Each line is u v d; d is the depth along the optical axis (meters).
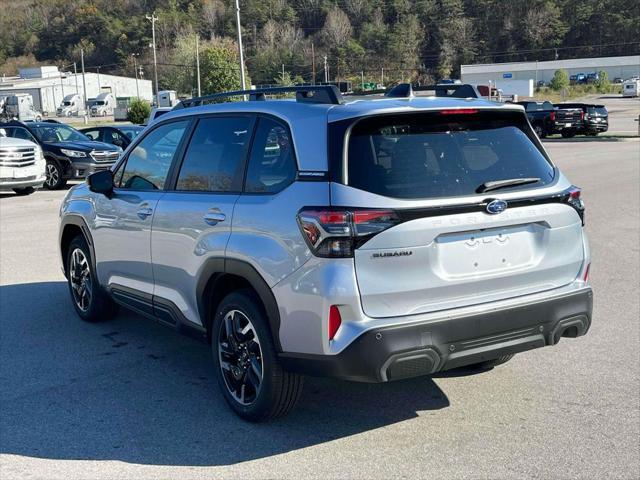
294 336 3.92
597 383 5.00
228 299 4.39
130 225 5.41
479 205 3.92
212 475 3.78
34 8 192.38
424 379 5.13
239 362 4.41
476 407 4.63
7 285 7.97
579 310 4.32
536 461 3.90
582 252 4.45
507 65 118.12
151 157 5.42
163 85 130.88
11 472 3.83
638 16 159.25
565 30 161.88
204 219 4.55
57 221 12.68
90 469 3.86
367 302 3.73
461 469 3.81
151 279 5.27
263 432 4.30
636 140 33.03
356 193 3.74
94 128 22.58
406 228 3.75
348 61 145.75
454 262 3.91
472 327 3.90
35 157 17.08
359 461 3.92
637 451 4.00
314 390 4.96
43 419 4.50
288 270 3.90
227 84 81.44
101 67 162.75
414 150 3.95
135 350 5.84
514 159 4.24
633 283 7.78
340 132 3.88
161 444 4.15
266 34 148.38
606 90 103.88
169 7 165.88
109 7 176.50
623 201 13.95
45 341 6.07
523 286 4.18
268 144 4.32
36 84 117.44
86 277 6.52
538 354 5.62
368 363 3.71
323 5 161.88
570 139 34.91
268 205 4.10
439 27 159.38
